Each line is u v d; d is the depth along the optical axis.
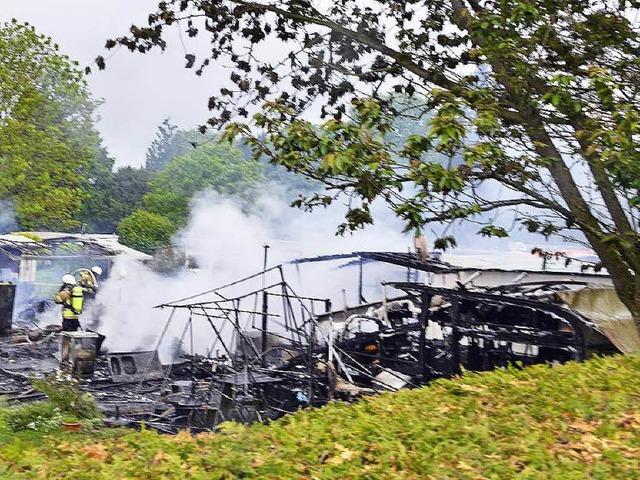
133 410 15.30
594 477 5.40
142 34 12.65
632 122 10.00
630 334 14.05
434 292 15.47
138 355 18.41
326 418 7.23
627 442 6.08
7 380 17.42
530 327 15.19
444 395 7.92
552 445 6.11
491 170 10.75
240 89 12.87
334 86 13.05
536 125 11.43
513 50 11.30
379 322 16.97
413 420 6.82
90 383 17.88
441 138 9.88
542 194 11.58
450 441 6.24
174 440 6.48
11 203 38.62
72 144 38.75
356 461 5.85
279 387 15.66
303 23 13.07
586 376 8.31
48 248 33.53
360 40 12.83
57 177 38.22
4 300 22.78
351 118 12.23
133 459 5.97
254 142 11.08
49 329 23.00
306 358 16.39
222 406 14.75
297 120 10.82
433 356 17.38
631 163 10.07
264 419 14.59
